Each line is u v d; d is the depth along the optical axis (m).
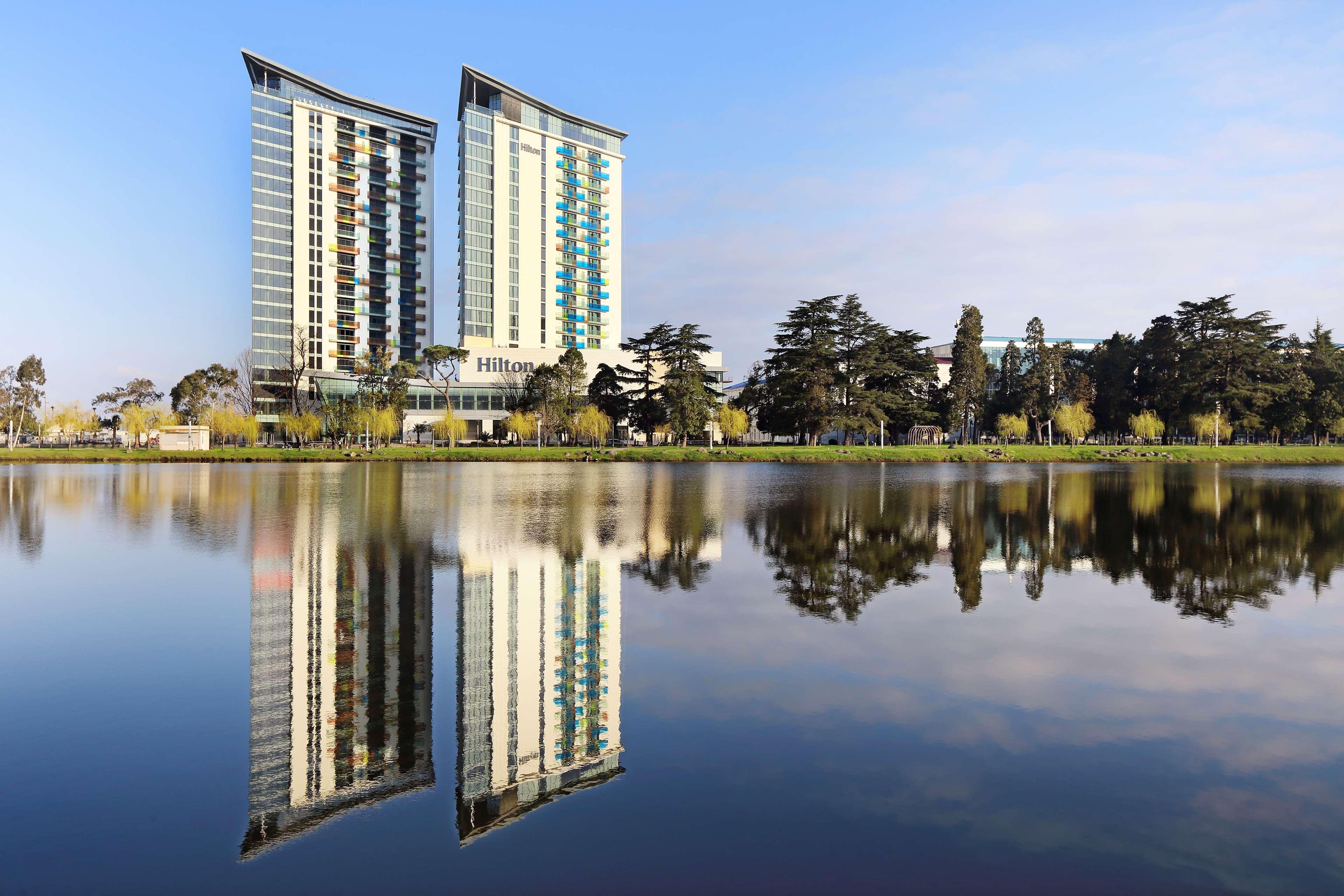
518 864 5.30
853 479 48.09
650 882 5.05
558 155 158.75
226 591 14.25
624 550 18.83
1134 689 8.75
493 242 149.38
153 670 9.75
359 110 146.88
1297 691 8.70
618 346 163.50
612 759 6.95
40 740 7.54
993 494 36.00
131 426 90.69
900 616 12.29
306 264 139.50
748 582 15.02
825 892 4.88
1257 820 5.76
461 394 123.56
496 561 17.25
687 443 101.00
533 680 9.31
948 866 5.16
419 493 35.94
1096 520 25.45
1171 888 4.89
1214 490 39.06
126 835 5.75
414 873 5.22
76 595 13.99
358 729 7.86
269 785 6.60
